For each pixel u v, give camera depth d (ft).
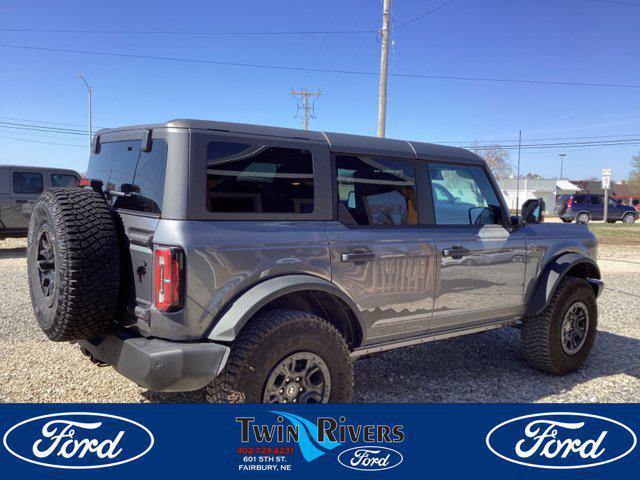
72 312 10.09
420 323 13.62
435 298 13.69
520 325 16.76
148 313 10.12
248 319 10.34
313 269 11.37
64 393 13.83
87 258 10.11
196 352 9.84
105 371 15.47
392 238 12.77
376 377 16.05
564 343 16.56
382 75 52.95
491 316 15.35
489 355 18.52
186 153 10.18
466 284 14.33
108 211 10.80
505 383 15.85
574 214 109.19
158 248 9.88
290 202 11.38
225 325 10.08
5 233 39.86
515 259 15.51
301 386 10.87
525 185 209.56
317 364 11.00
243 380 10.07
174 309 9.87
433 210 13.94
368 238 12.34
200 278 9.98
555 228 17.07
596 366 17.76
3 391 13.82
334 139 12.37
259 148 11.07
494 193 15.65
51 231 10.48
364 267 12.21
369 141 13.03
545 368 16.52
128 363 10.17
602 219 109.60
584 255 17.61
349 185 12.41
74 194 10.87
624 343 20.49
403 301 13.01
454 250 13.92
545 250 16.40
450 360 17.84
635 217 110.01
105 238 10.37
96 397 13.67
